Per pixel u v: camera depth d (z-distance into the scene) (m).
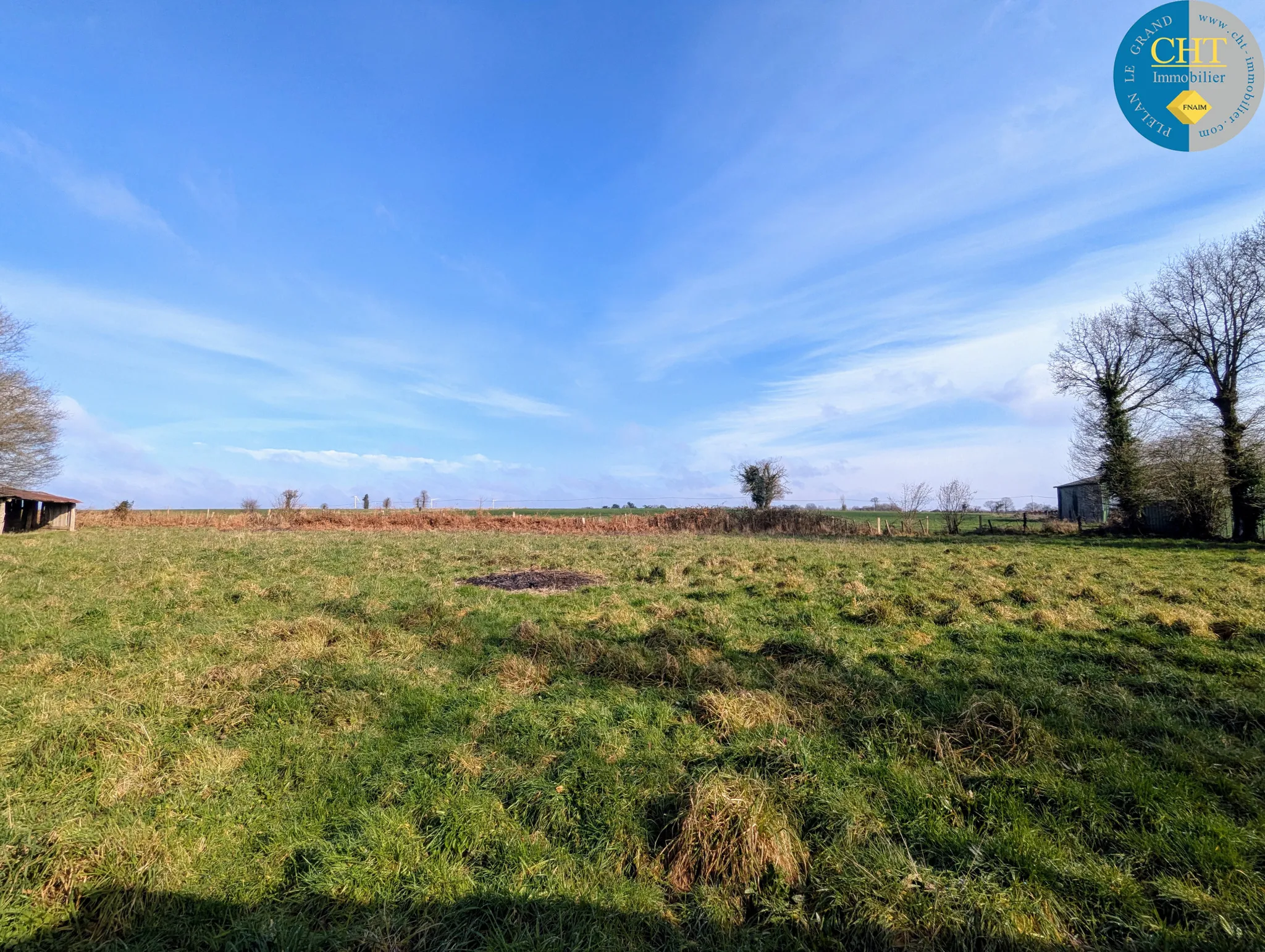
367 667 6.25
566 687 5.84
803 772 3.98
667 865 3.31
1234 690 5.40
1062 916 2.83
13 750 4.35
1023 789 3.78
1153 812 3.51
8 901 2.92
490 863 3.33
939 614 8.48
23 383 31.06
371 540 22.64
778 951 2.77
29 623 7.96
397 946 2.73
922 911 2.83
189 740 4.55
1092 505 37.03
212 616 8.63
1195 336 25.58
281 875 3.24
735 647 7.18
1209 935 2.67
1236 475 22.97
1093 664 6.41
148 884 3.05
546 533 30.78
